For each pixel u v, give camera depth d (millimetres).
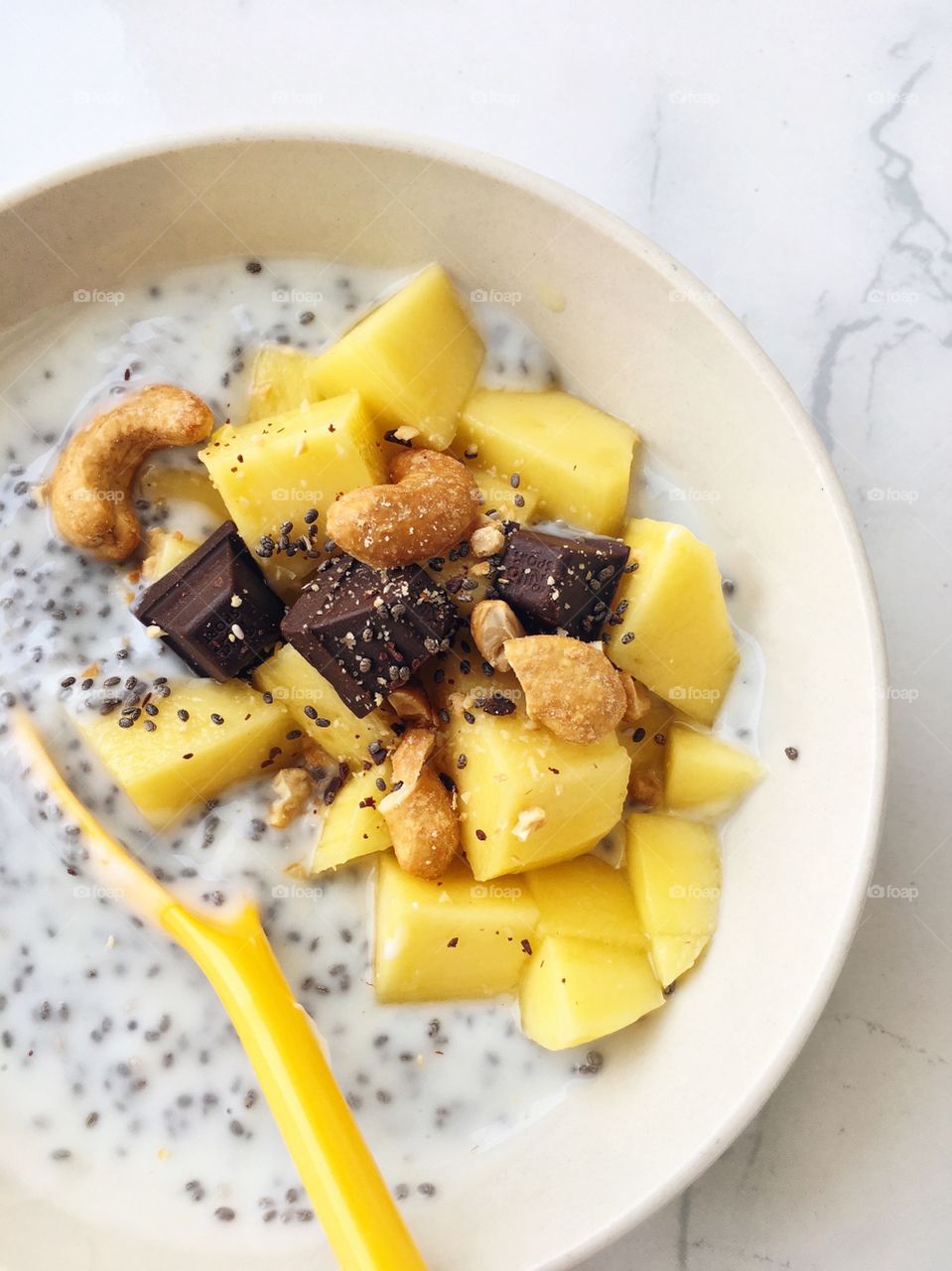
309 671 169
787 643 168
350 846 166
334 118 197
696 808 175
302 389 174
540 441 170
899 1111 186
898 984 187
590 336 172
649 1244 186
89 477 167
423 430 169
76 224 167
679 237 194
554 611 161
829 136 195
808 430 159
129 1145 171
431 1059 171
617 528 174
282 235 173
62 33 198
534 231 165
